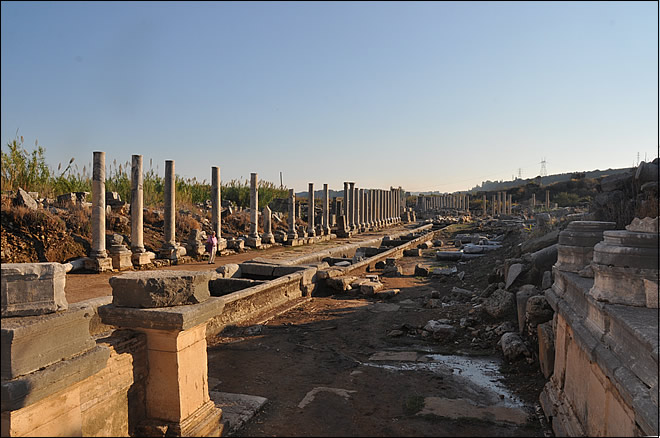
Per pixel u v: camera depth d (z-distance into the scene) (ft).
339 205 169.68
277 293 40.32
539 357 23.72
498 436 17.15
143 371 16.01
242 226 95.30
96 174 49.19
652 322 13.11
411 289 48.08
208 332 30.83
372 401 20.39
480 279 49.60
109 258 49.96
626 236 15.71
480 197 323.98
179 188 95.71
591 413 15.26
